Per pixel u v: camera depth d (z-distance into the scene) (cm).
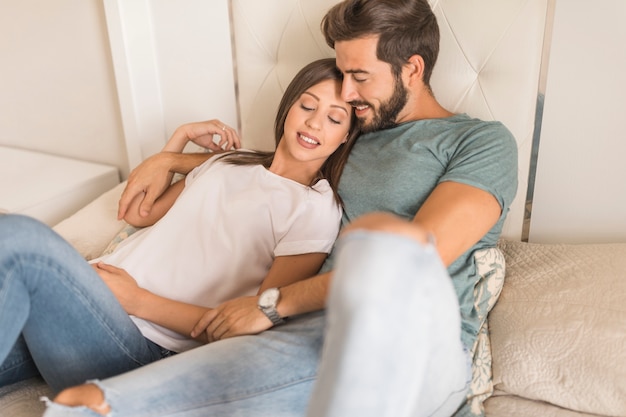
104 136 208
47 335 94
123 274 116
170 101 180
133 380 85
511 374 109
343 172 128
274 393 89
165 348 114
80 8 192
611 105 129
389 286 61
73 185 184
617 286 113
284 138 127
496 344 114
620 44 125
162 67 177
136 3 170
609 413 101
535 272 124
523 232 146
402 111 126
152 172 136
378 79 117
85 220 151
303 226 117
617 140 131
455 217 100
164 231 124
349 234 64
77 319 94
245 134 170
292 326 100
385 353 62
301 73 125
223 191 126
